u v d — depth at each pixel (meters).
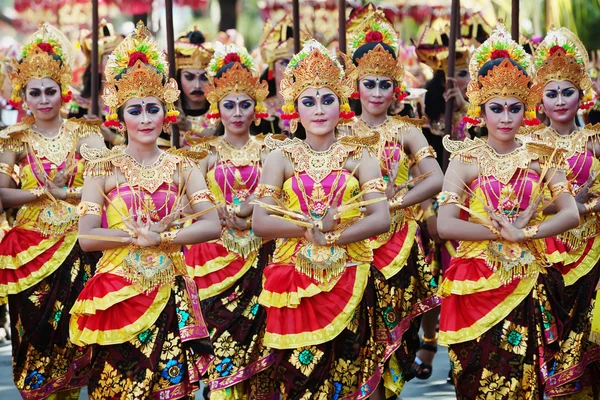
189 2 22.05
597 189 11.61
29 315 11.92
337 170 10.20
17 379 12.01
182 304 10.05
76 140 12.27
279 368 10.33
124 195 9.91
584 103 12.31
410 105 14.89
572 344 11.22
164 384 9.89
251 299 12.15
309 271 10.11
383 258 11.92
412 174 12.70
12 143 12.05
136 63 10.02
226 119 12.51
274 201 10.23
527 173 10.23
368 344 10.50
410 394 13.41
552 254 11.24
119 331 9.79
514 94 10.25
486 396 10.13
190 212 10.30
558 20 19.02
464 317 10.24
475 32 17.42
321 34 20.45
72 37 20.62
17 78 12.24
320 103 10.17
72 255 12.10
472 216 10.34
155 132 10.02
